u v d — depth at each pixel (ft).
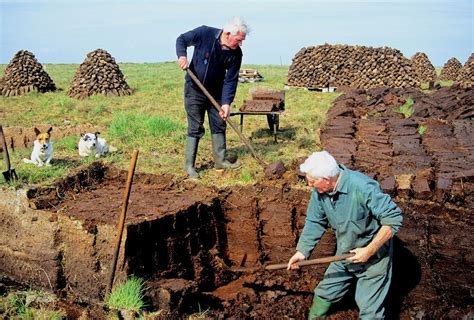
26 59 61.77
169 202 22.08
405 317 19.52
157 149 29.73
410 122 30.45
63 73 92.68
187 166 24.89
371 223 16.75
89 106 48.14
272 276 21.88
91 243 20.11
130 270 19.51
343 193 16.28
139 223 19.76
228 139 31.96
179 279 19.76
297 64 65.00
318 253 21.62
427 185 21.29
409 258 20.18
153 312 18.17
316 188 16.56
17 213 21.84
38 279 21.17
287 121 37.83
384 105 37.01
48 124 39.75
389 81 62.59
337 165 16.25
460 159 24.17
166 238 20.72
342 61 63.57
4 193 22.25
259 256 22.62
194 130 24.56
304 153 28.37
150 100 52.49
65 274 20.86
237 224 22.91
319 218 17.58
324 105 44.93
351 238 16.94
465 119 32.22
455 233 19.94
